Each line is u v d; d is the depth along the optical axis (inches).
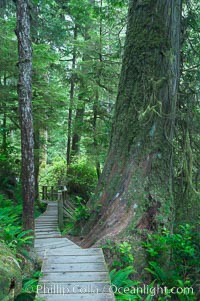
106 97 482.9
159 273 205.8
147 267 213.9
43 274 162.6
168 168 256.7
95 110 498.3
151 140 253.3
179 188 289.1
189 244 229.6
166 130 256.8
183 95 295.9
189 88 299.6
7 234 203.2
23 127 226.8
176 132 285.9
